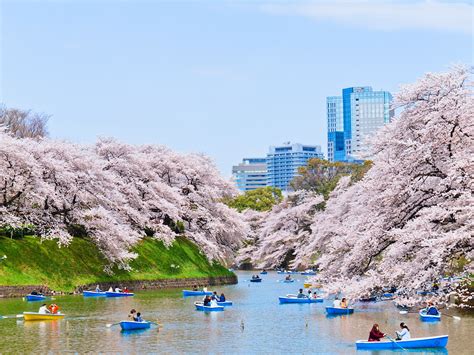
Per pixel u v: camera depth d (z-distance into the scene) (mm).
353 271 41312
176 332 40531
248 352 34281
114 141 85375
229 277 85625
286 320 45531
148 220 79750
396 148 41156
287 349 34969
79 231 70312
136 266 73250
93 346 35938
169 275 75625
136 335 39406
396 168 39906
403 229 37656
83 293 61219
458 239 34344
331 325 42781
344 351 34156
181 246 84500
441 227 37719
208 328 42156
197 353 34156
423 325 40688
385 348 33938
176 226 86438
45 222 65938
